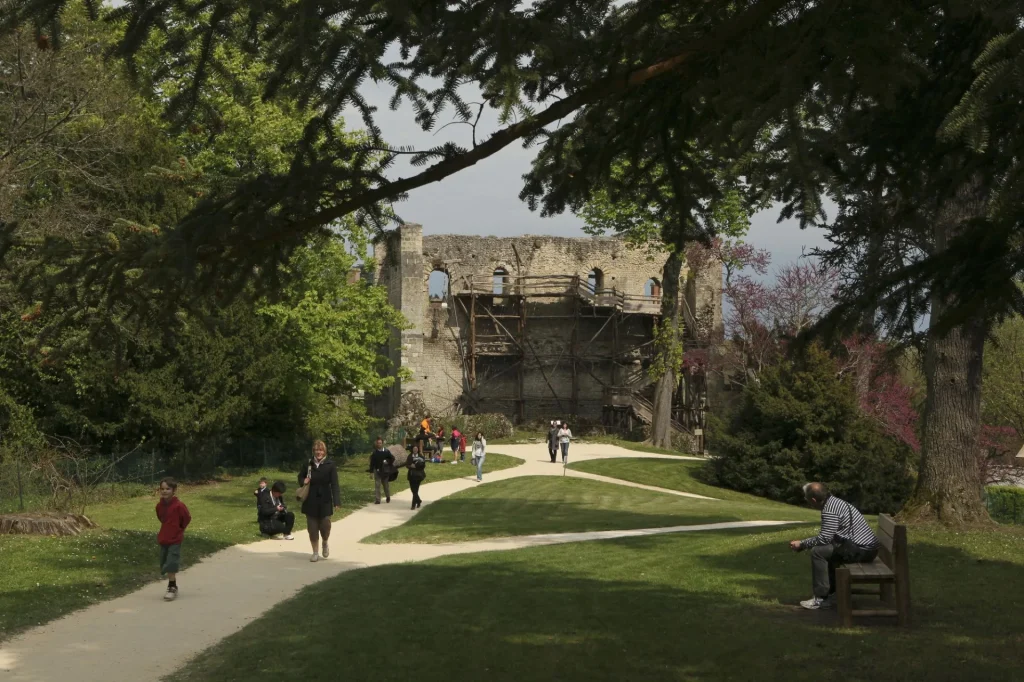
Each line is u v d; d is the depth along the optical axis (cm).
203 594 1304
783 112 511
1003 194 470
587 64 613
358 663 879
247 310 3086
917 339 622
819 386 3425
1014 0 456
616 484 3506
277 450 3825
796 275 4422
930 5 541
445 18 553
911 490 3362
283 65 596
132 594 1298
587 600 1182
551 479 3584
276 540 1938
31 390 2844
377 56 569
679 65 640
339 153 681
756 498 3472
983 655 859
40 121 2342
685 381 5903
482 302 5934
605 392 5941
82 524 1761
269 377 3294
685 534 1972
